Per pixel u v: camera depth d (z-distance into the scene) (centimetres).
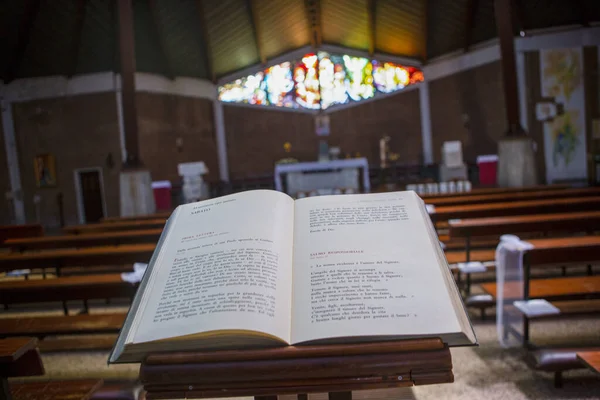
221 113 1706
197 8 1340
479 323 374
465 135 1556
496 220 387
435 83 1616
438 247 131
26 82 1423
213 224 140
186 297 117
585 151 1316
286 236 134
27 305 520
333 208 145
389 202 147
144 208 1067
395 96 1681
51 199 1467
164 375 107
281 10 1443
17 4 1184
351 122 1717
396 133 1689
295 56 1688
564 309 308
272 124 1730
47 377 320
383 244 130
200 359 108
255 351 107
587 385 267
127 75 1039
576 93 1318
